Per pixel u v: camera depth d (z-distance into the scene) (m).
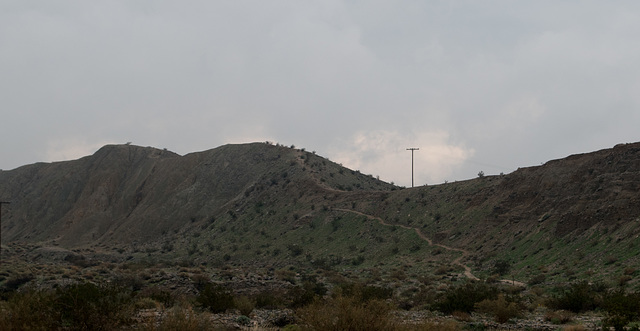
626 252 52.72
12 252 131.75
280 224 128.50
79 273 66.69
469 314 30.42
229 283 54.44
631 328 21.33
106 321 16.00
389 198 121.94
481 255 77.81
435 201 110.94
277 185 154.88
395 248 95.12
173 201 173.75
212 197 171.50
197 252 125.75
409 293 50.66
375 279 67.31
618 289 40.22
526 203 87.06
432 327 17.47
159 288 48.72
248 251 117.12
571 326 23.81
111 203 193.12
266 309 32.53
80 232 175.75
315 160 175.62
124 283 50.88
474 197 100.19
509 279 59.84
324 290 45.72
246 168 181.88
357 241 105.88
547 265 61.12
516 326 25.81
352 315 15.47
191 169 194.00
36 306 15.39
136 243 156.50
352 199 128.12
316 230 118.38
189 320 17.00
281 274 73.31
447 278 65.94
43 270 69.94
